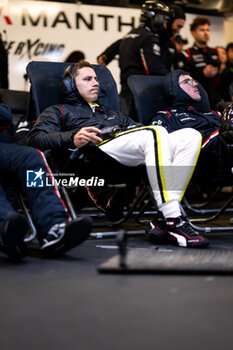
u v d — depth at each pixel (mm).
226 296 1668
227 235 3324
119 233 2025
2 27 6180
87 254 2518
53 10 6359
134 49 4695
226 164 3508
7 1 6180
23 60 6297
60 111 3320
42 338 1296
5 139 3104
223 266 2023
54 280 1915
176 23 4781
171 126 3752
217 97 5418
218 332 1321
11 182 2660
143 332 1327
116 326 1376
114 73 6609
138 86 3979
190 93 3846
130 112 4016
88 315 1475
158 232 2857
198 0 7004
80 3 6457
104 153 3041
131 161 3066
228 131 3410
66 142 2928
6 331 1354
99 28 6555
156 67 4621
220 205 5691
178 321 1411
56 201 2406
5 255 2480
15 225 2186
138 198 3672
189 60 5363
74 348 1223
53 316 1471
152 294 1697
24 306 1574
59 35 6410
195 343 1245
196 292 1722
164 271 1999
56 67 3602
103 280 1910
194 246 2719
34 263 2266
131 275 1989
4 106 2760
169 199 2834
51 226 2342
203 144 3537
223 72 6367
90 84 3383
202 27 5398
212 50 5484
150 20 4684
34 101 3449
